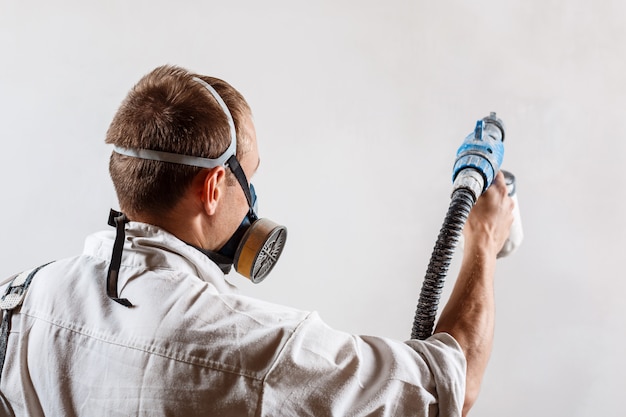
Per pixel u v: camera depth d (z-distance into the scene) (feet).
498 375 6.50
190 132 2.50
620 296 6.15
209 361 2.25
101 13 6.72
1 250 7.03
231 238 2.93
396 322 6.70
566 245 6.21
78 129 6.85
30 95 6.85
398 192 6.54
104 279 2.54
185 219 2.63
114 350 2.35
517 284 6.37
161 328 2.32
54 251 7.02
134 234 2.60
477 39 6.15
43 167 6.91
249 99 6.70
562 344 6.33
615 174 6.00
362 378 2.28
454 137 6.33
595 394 6.29
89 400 2.39
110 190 6.89
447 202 6.44
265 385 2.20
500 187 3.18
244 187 2.72
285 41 6.57
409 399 2.27
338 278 6.76
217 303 2.37
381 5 6.33
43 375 2.47
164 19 6.67
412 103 6.40
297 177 6.72
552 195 6.18
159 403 2.26
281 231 3.04
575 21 5.90
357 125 6.54
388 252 6.64
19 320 2.58
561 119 6.06
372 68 6.44
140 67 6.74
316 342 2.29
